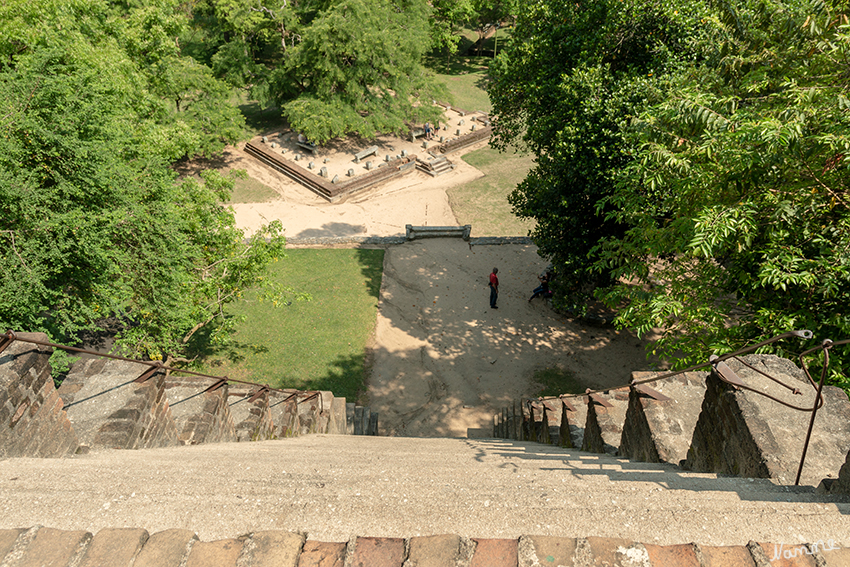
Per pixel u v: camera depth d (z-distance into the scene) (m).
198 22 44.81
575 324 20.78
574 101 14.84
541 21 16.84
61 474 3.41
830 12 8.32
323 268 23.89
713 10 12.26
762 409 4.70
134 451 5.29
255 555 2.29
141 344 14.16
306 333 19.86
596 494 3.01
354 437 11.51
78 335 15.62
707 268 10.31
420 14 40.47
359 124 34.34
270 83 36.91
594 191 14.81
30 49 16.45
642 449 6.31
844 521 2.47
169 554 2.30
